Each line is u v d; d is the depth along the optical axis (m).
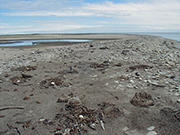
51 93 6.40
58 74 8.70
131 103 5.41
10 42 45.16
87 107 5.24
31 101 5.77
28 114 4.98
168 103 5.30
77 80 7.71
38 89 6.81
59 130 4.28
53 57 13.53
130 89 6.46
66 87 6.93
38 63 11.40
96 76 8.12
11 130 4.29
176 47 19.38
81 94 6.18
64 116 4.85
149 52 14.61
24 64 11.25
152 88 6.50
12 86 7.22
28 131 4.25
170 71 8.80
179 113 4.73
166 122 4.41
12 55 18.67
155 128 4.21
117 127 4.33
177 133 3.99
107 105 5.30
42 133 4.18
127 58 12.20
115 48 16.81
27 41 48.19
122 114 4.86
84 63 10.91
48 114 4.96
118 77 7.86
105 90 6.44
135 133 4.08
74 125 4.45
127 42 20.95
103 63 10.72
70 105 5.36
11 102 5.72
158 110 4.95
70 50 17.55
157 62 11.03
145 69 9.05
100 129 4.29
